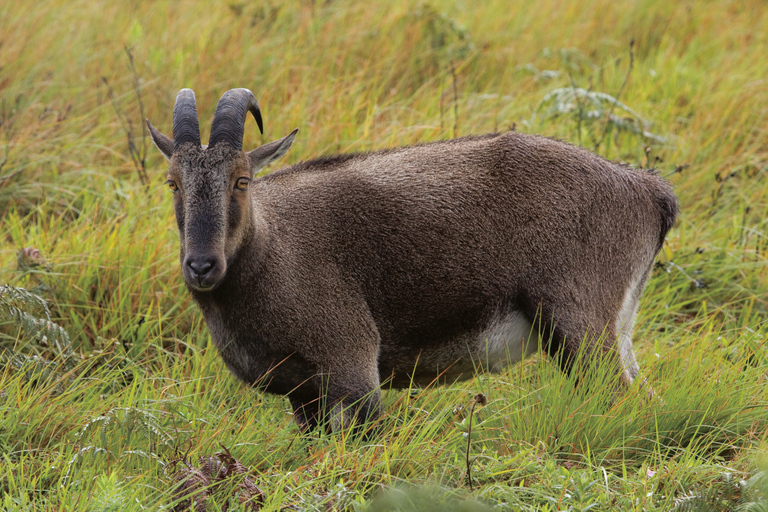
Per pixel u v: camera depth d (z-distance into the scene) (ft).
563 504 44.39
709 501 43.60
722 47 125.59
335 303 54.03
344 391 53.72
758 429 54.24
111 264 67.56
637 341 67.77
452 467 48.08
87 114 90.63
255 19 114.11
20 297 55.26
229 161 49.60
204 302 54.08
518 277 55.98
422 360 57.31
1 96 92.38
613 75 109.40
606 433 52.13
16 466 45.06
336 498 44.06
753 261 79.00
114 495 40.73
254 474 49.08
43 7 107.04
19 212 81.00
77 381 54.34
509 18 125.18
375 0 121.49
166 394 56.18
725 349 61.82
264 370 54.54
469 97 98.73
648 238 58.75
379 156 59.36
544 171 56.59
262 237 52.39
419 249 55.42
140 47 103.35
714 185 87.66
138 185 80.89
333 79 97.91
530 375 59.82
